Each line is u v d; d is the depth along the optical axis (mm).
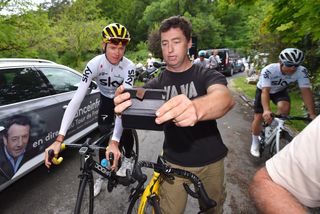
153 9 31828
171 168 1600
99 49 21562
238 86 12555
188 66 1680
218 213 1862
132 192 2133
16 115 2773
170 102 766
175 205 1726
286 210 666
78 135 3934
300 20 4207
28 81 3182
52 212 2709
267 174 776
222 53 17953
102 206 2770
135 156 3057
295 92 8828
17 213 2684
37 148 3059
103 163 2188
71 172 3512
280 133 3062
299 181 697
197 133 1645
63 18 18984
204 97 970
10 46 7473
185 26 1593
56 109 3410
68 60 19797
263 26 5297
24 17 7445
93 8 20594
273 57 10406
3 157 2607
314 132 684
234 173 3510
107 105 2789
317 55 8070
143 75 11617
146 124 963
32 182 3260
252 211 2719
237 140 4812
